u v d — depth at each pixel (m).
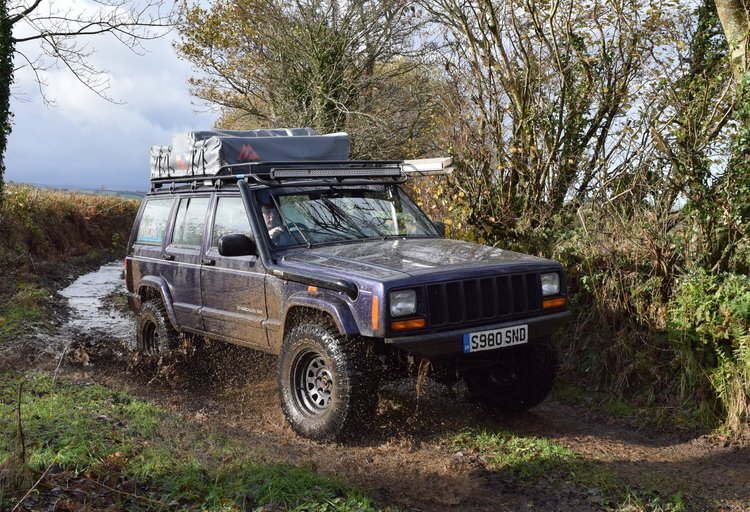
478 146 9.05
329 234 6.07
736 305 5.81
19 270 15.38
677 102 7.08
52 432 4.57
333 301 5.19
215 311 6.55
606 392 6.73
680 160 6.53
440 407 6.38
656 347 6.50
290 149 7.03
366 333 4.96
